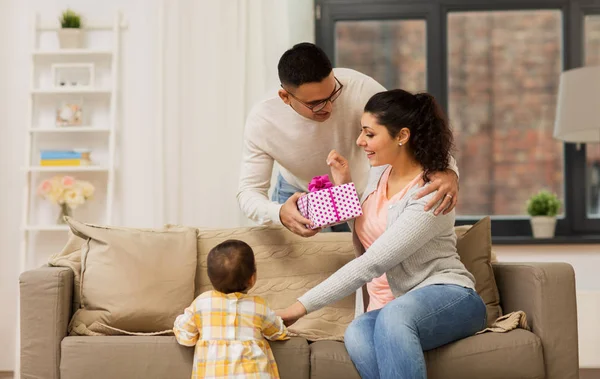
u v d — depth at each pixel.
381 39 4.13
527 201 4.06
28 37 3.97
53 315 2.20
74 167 3.81
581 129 3.42
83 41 3.98
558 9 4.08
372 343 2.04
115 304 2.32
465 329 2.08
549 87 4.10
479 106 4.11
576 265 3.88
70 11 3.91
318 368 2.10
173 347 2.15
